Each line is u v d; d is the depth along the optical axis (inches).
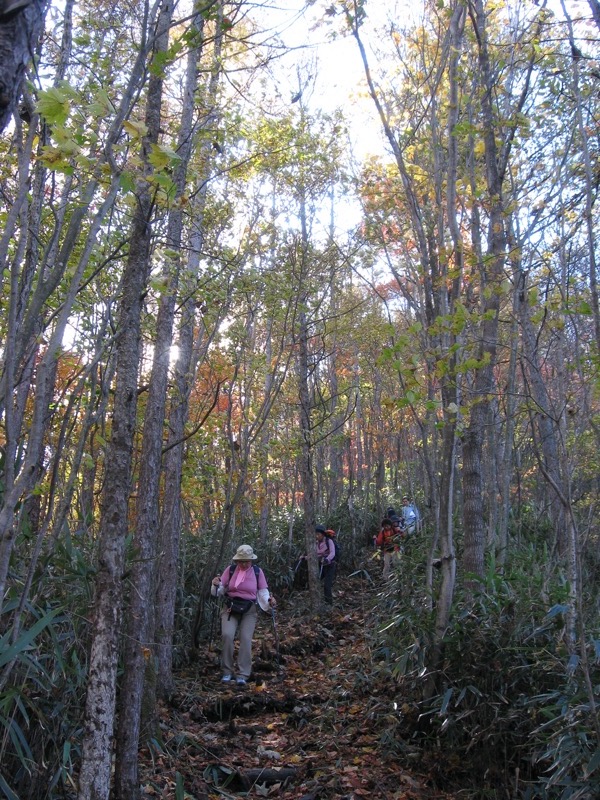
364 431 815.1
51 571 184.2
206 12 149.6
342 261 507.5
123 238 215.3
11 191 194.4
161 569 289.6
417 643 231.8
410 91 300.0
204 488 398.6
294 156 384.8
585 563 312.2
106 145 122.5
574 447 225.0
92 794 124.6
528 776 195.5
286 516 644.1
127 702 153.5
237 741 241.9
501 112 298.7
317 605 444.5
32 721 158.4
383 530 463.5
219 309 339.3
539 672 202.4
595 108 286.5
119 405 142.3
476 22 280.7
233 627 314.0
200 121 291.7
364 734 239.8
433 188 277.6
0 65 76.4
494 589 234.1
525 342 228.8
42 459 220.8
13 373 107.2
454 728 213.3
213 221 343.9
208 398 481.4
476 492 268.7
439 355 225.6
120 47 226.5
